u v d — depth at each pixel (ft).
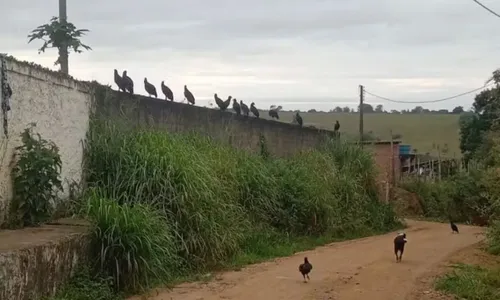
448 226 82.94
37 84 31.65
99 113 40.24
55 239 25.86
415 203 104.88
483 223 98.12
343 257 44.68
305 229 54.19
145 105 45.06
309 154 66.69
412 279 35.63
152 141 39.42
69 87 35.65
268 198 50.39
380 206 72.02
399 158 124.67
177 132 48.14
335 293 31.09
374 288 32.60
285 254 45.03
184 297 29.30
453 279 34.19
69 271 26.61
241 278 34.76
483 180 56.49
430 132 236.84
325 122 240.53
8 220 29.01
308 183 56.29
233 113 58.85
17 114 29.66
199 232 36.40
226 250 39.17
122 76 43.37
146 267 29.40
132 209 30.89
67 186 34.94
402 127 246.47
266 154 62.64
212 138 52.70
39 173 29.94
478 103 125.29
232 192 45.11
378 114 278.26
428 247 53.42
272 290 31.58
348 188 63.62
